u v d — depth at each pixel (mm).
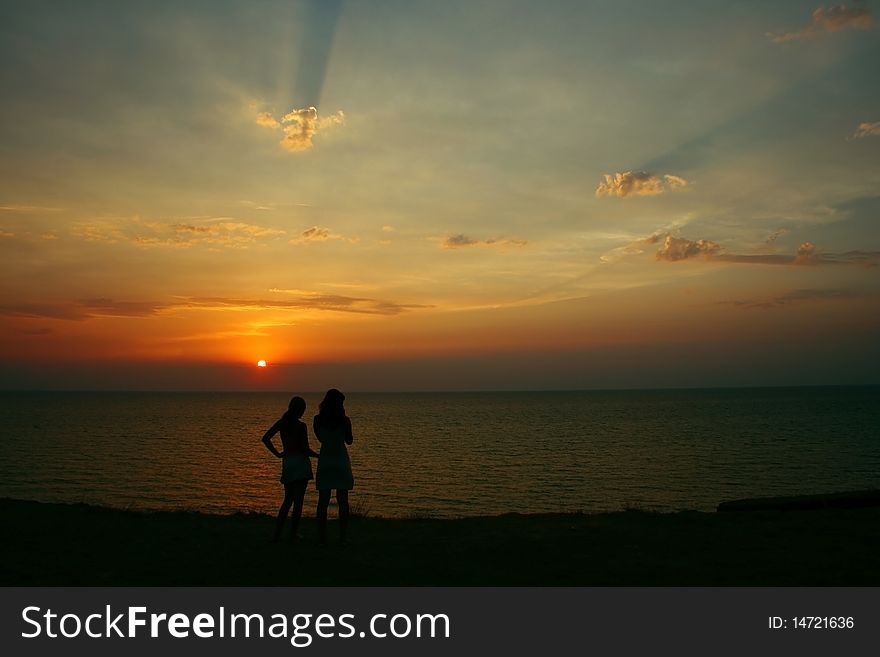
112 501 32500
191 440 71000
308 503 32156
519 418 123000
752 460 49938
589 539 9414
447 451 59844
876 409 138375
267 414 139000
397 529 10562
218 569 7699
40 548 8617
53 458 52188
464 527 10664
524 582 7180
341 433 9234
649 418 116312
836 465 46188
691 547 8781
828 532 9633
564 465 48344
